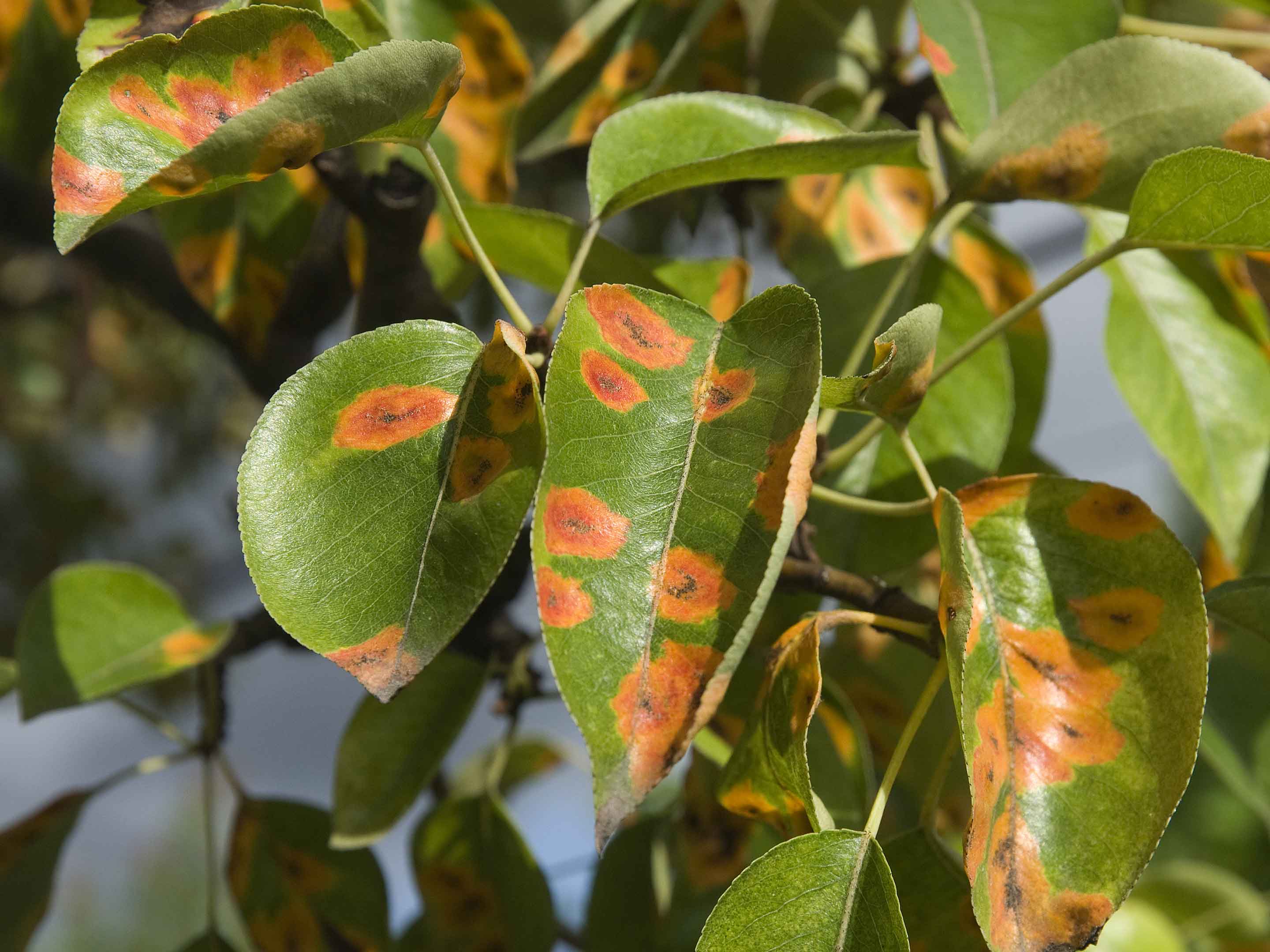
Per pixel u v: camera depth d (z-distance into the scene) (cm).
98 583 48
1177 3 60
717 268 46
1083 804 36
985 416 47
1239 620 40
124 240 53
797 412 35
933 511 37
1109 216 49
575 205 70
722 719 46
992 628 37
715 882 49
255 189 49
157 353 113
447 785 60
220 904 170
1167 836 69
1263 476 48
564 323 36
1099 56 41
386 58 35
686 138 42
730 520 34
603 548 34
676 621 34
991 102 45
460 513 34
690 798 49
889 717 51
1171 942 49
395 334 36
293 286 50
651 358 36
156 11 38
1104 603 37
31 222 53
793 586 39
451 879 48
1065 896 35
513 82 49
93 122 35
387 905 49
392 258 44
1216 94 40
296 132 35
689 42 51
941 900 38
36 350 113
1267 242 39
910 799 55
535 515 34
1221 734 49
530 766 63
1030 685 36
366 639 34
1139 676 36
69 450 120
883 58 55
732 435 35
